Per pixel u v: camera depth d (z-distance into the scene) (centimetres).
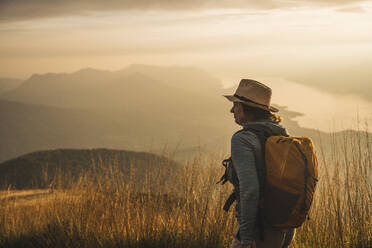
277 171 180
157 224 318
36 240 375
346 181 262
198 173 311
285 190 179
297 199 178
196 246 296
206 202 306
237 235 200
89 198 369
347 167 258
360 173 254
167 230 310
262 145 188
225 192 304
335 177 265
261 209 187
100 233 331
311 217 288
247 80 208
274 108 207
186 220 309
